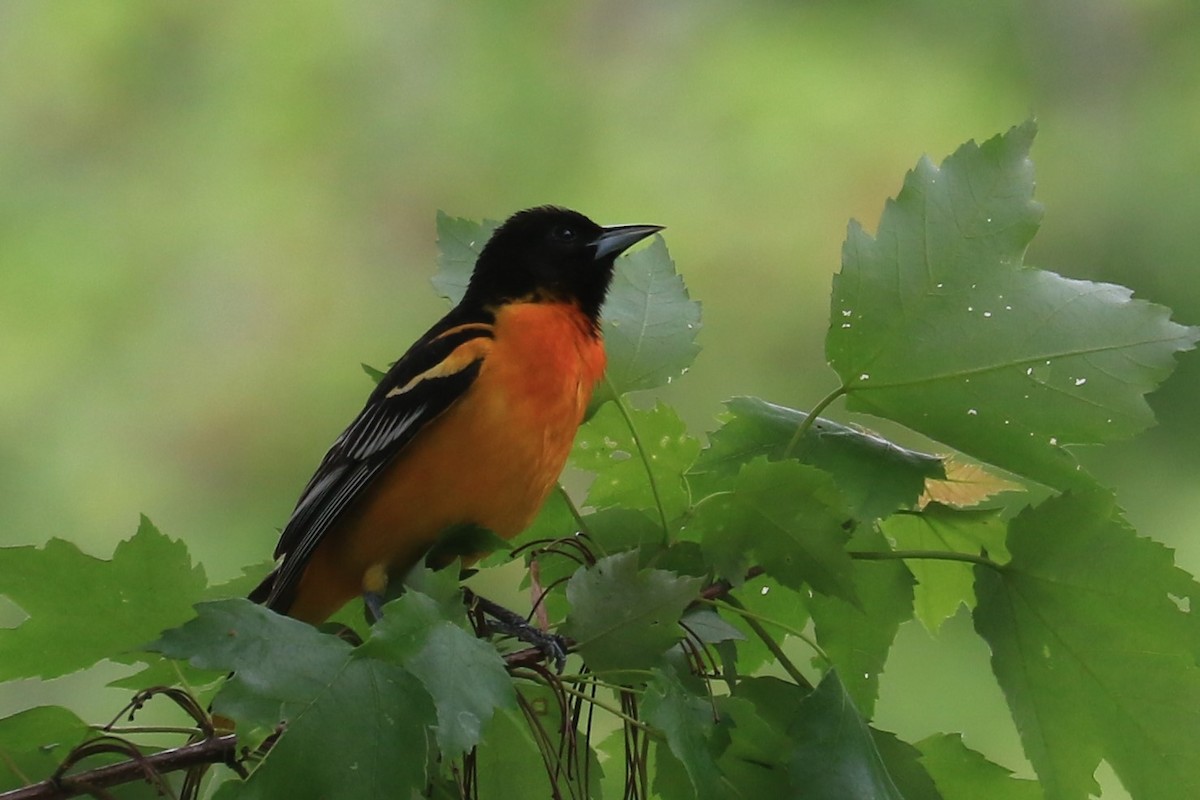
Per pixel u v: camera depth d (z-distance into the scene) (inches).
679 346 297.4
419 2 748.0
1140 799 260.8
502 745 263.6
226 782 193.6
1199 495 583.8
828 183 712.4
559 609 294.5
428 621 206.5
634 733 240.8
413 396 315.9
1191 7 705.0
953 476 297.0
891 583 276.4
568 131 733.9
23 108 732.0
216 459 696.4
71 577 231.5
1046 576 262.8
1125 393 269.6
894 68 721.6
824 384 688.4
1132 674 259.0
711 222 714.2
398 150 735.1
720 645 261.0
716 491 287.1
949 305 275.4
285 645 200.4
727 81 729.0
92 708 569.3
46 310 704.4
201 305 713.0
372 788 195.3
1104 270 684.7
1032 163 276.2
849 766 229.8
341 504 319.9
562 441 323.0
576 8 750.5
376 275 724.0
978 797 267.4
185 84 741.3
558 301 346.9
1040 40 719.7
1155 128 695.7
